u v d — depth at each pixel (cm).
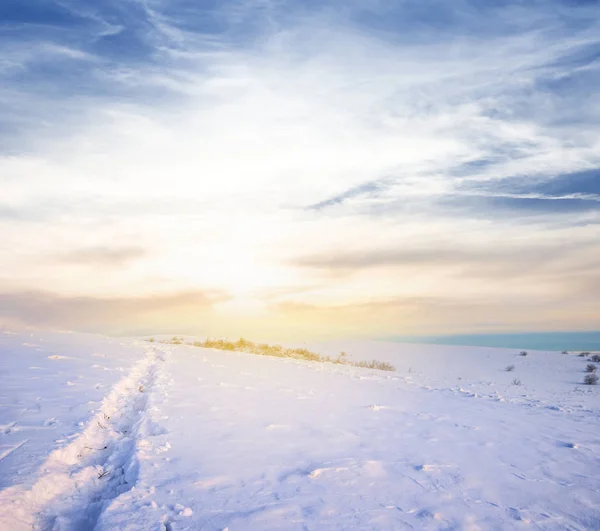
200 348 2211
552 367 2997
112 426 649
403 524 389
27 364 1016
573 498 479
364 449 608
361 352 3922
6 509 360
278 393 1001
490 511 431
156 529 345
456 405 1060
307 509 406
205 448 556
